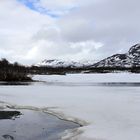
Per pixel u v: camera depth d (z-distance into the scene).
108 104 24.22
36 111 21.84
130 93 35.78
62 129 15.67
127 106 22.88
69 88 46.12
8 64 109.69
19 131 15.38
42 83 63.84
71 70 175.12
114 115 18.72
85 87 49.16
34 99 28.80
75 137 13.36
